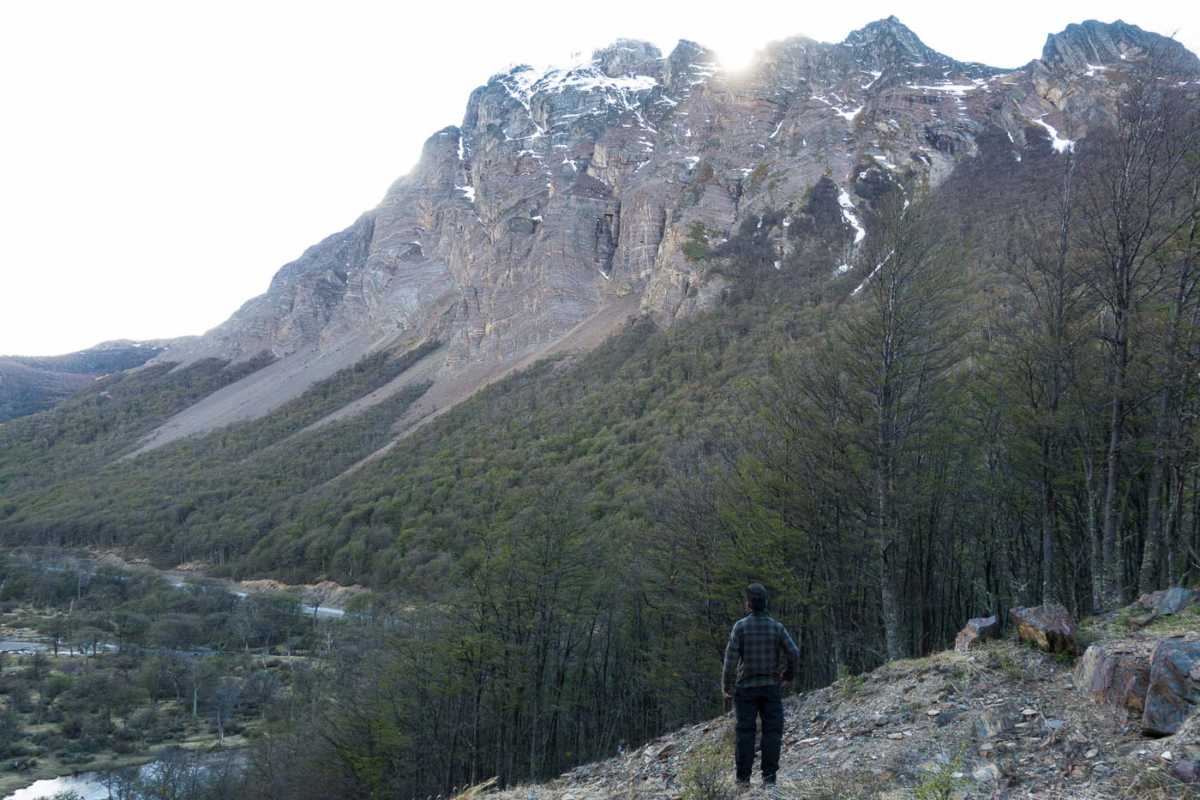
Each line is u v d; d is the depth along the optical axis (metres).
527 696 26.91
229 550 103.44
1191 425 14.73
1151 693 6.29
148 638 68.00
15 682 58.16
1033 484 19.27
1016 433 18.75
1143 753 5.74
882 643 20.91
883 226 19.56
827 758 7.71
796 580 21.28
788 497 21.30
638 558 29.88
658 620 29.33
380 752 28.28
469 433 109.75
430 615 32.09
